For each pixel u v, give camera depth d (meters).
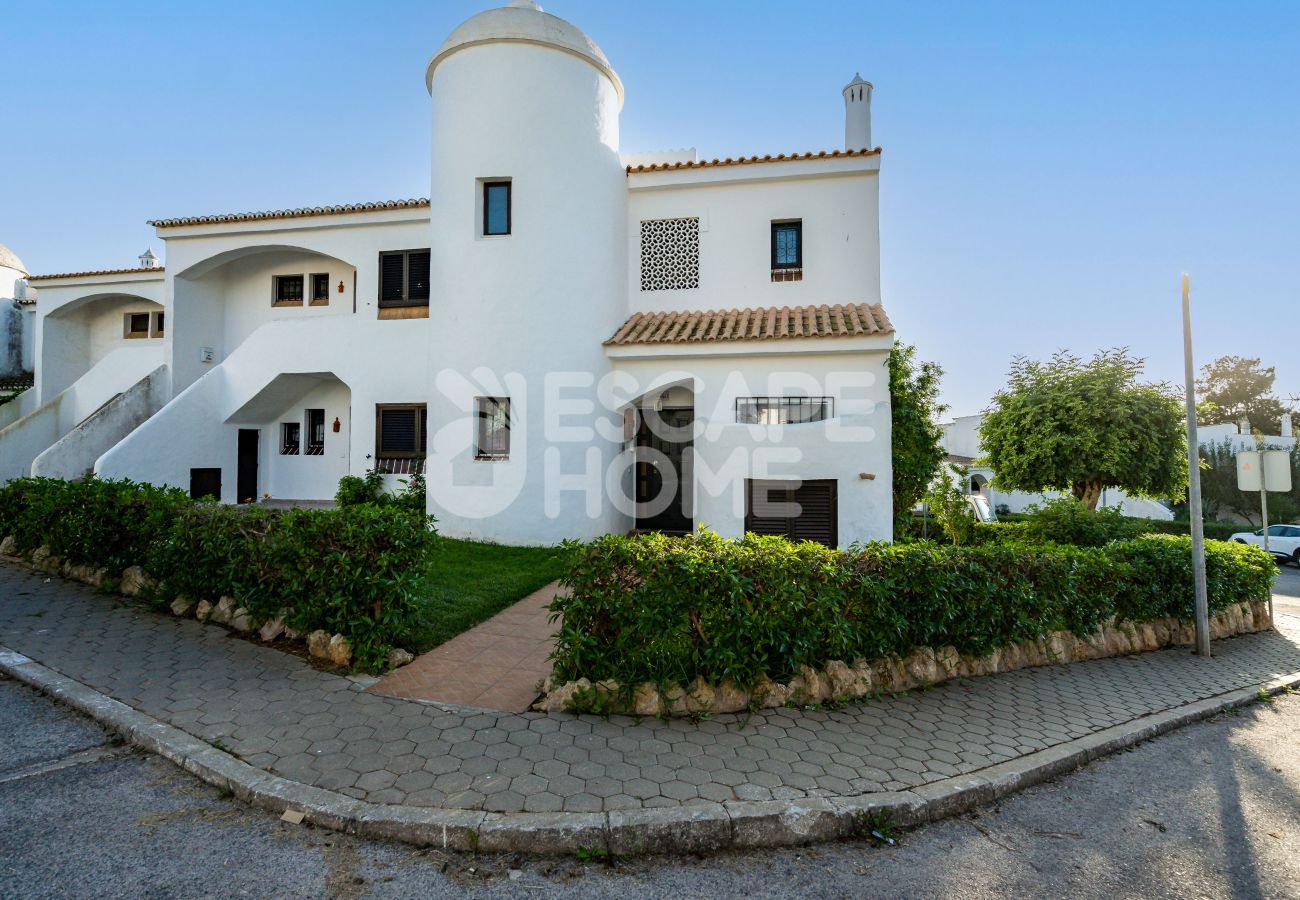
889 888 3.01
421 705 4.59
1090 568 7.00
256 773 3.60
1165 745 4.88
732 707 4.71
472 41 11.10
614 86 12.33
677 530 12.35
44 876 2.80
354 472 12.98
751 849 3.30
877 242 12.44
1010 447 13.58
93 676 4.84
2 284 21.47
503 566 9.12
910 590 5.53
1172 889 3.06
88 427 13.05
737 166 12.59
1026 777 4.07
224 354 15.26
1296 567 19.81
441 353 11.29
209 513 6.22
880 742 4.36
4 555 8.56
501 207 11.34
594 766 3.83
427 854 3.12
